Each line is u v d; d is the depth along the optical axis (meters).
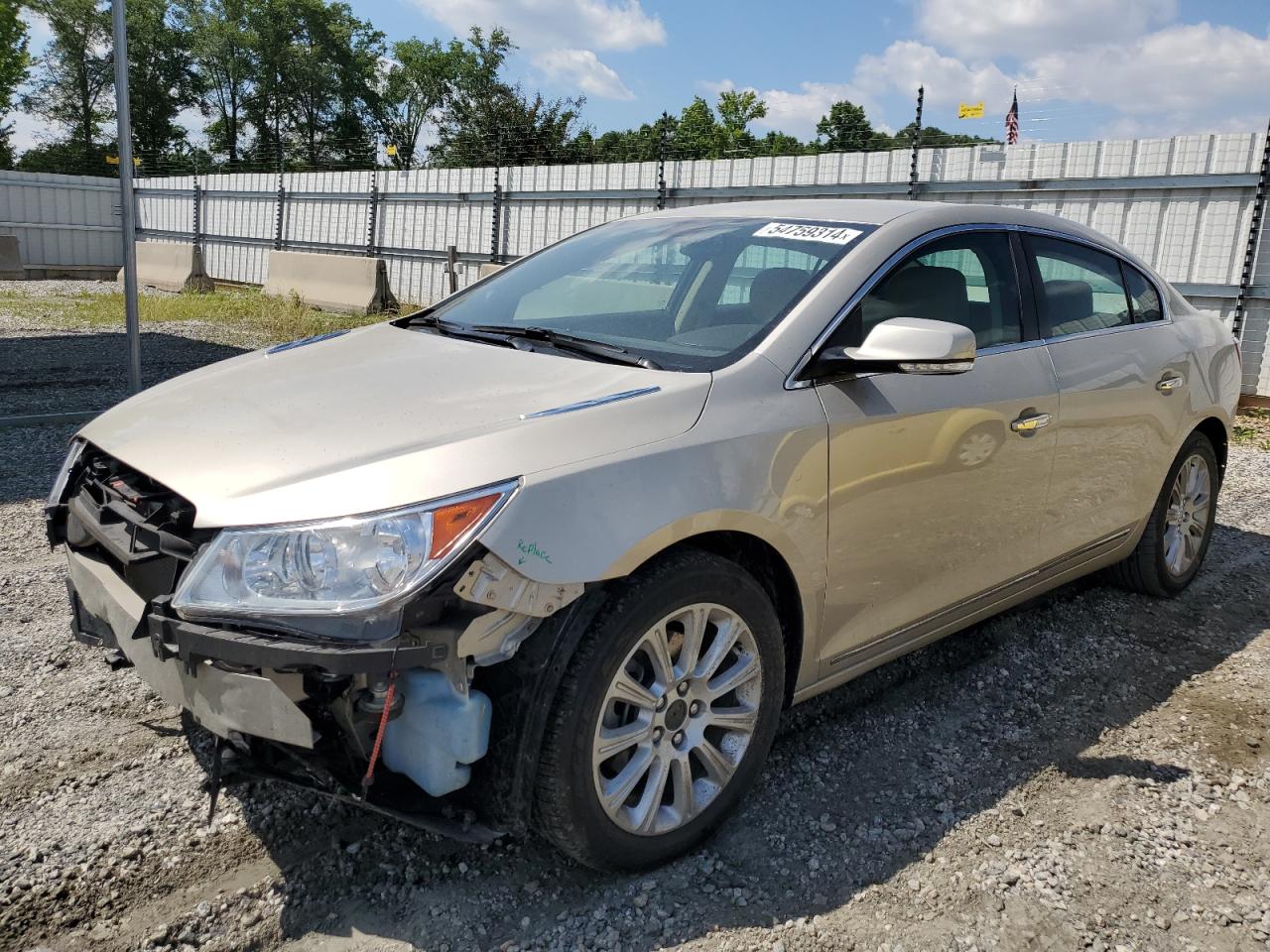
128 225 6.21
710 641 2.57
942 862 2.60
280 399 2.63
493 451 2.19
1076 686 3.68
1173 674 3.81
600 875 2.50
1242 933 2.36
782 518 2.57
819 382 2.74
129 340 6.30
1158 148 10.06
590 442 2.30
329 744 2.17
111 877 2.41
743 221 3.48
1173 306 4.43
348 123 59.44
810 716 3.39
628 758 2.43
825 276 2.95
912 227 3.21
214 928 2.26
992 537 3.32
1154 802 2.92
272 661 1.98
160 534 2.24
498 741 2.20
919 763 3.11
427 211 19.02
